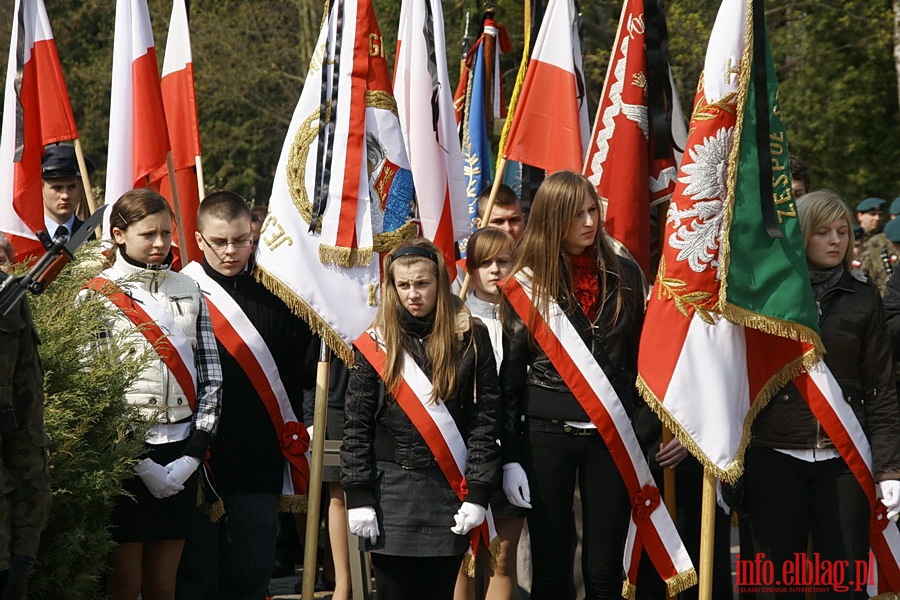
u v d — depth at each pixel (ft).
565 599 45.93
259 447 48.91
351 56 50.44
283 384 50.06
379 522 42.78
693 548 53.78
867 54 168.14
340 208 49.57
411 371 42.80
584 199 44.75
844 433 45.70
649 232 54.75
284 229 49.73
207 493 46.26
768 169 45.70
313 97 51.19
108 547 40.50
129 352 42.80
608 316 45.42
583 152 60.13
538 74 58.08
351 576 56.13
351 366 45.57
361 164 50.06
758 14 46.42
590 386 44.60
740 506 48.16
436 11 56.90
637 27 55.16
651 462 51.93
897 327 53.78
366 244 49.60
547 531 45.27
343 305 49.24
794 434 46.26
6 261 45.32
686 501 53.93
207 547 47.65
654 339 46.11
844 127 172.96
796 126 172.65
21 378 33.55
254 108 192.65
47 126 56.75
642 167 54.60
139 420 42.22
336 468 54.13
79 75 185.06
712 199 46.09
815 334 45.32
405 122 57.11
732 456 45.83
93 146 191.83
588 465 45.44
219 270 49.60
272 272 49.01
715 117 46.29
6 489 32.81
